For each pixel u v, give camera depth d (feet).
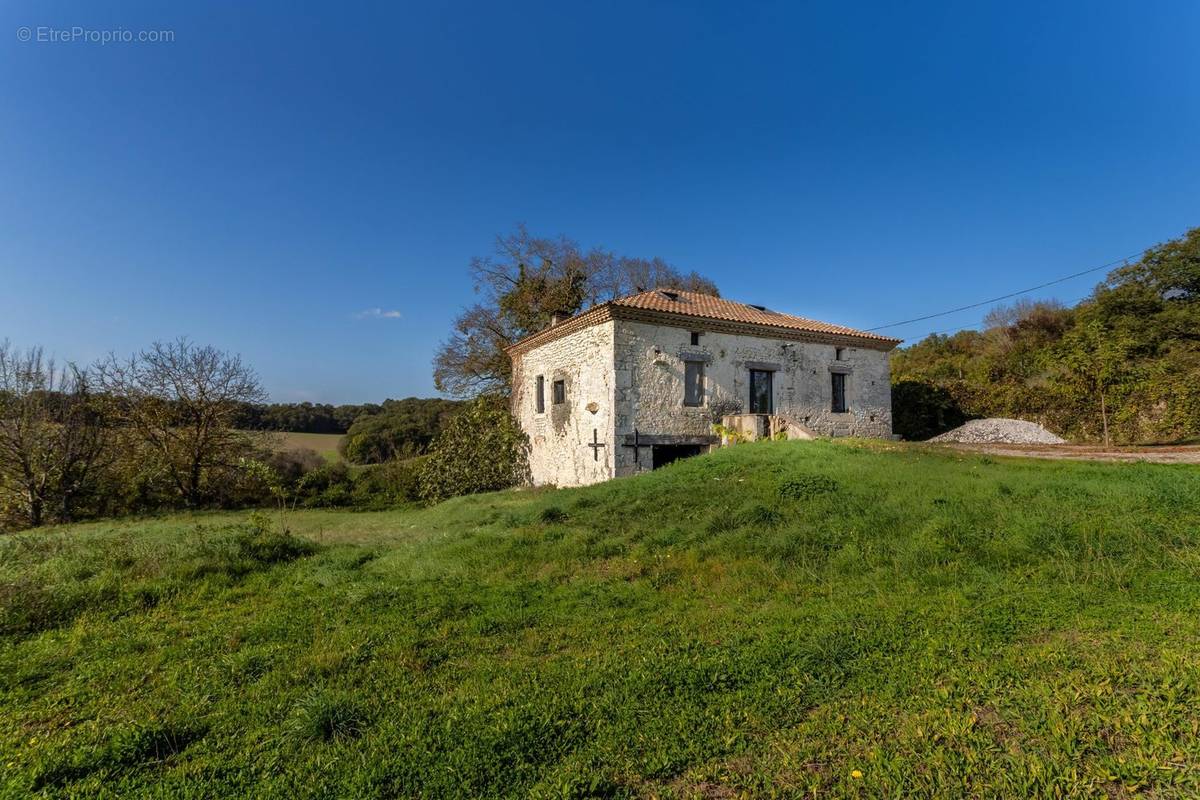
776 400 57.98
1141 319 91.56
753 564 21.04
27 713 12.05
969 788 8.40
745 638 14.52
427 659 14.12
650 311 50.14
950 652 13.14
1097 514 23.21
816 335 60.13
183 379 65.31
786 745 9.72
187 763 9.89
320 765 9.54
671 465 42.09
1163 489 25.85
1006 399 75.87
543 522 29.71
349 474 75.56
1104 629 14.20
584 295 102.32
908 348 158.92
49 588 20.02
